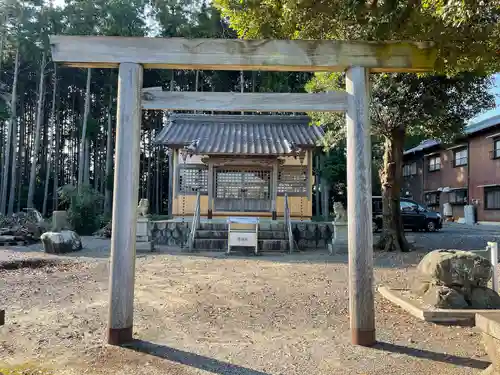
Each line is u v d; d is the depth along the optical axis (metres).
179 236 12.92
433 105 9.77
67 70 27.39
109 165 26.28
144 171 33.41
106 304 5.25
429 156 29.50
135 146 3.80
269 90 23.88
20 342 3.75
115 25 22.45
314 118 12.03
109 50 3.82
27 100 30.39
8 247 12.08
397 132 11.29
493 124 21.98
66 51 3.80
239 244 10.75
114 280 3.71
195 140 13.77
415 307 4.75
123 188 3.71
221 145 13.63
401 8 3.96
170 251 11.22
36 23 22.72
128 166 3.74
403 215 18.67
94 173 31.48
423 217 18.77
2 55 23.59
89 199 17.69
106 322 4.42
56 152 28.08
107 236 15.42
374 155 22.91
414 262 9.17
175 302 5.43
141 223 11.41
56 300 5.46
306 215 14.27
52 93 29.34
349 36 4.93
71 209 17.34
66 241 10.68
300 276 7.42
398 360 3.38
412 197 32.12
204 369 3.19
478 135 24.05
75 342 3.76
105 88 27.23
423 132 11.77
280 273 7.74
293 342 3.86
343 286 6.52
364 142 3.78
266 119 16.45
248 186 14.27
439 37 3.89
